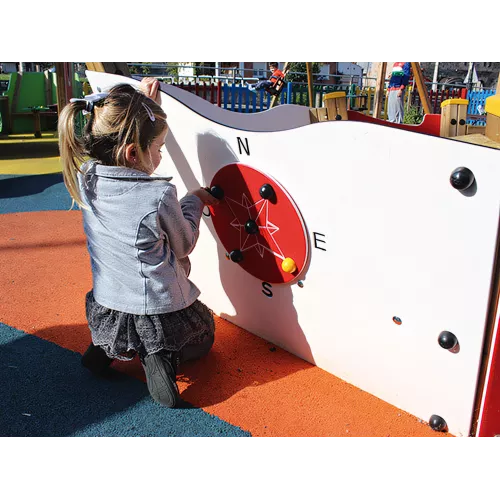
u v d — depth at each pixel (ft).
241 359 6.28
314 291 5.79
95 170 5.20
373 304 5.20
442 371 4.79
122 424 5.10
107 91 5.26
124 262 5.26
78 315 7.39
